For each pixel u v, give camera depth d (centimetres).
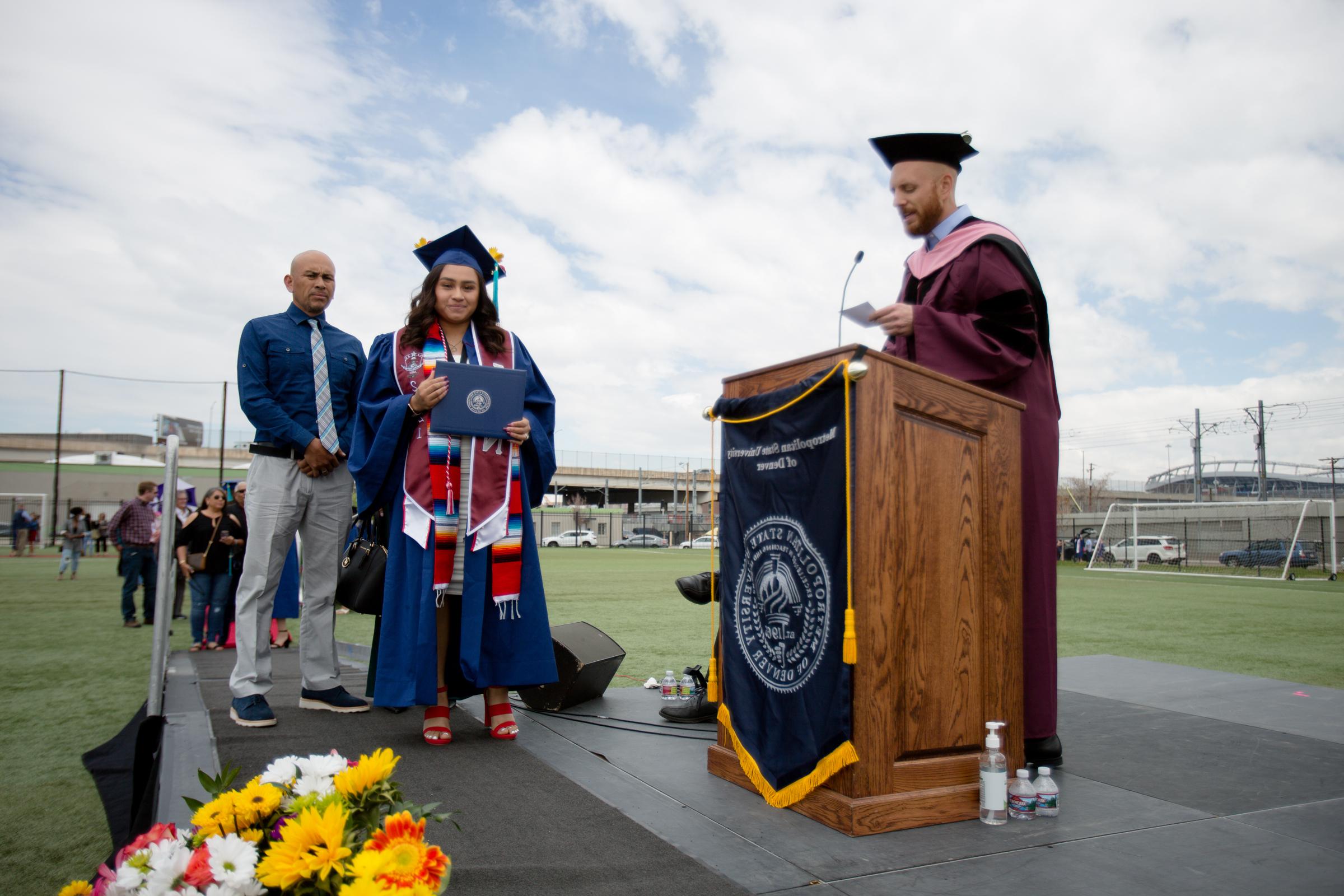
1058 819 240
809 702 240
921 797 234
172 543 321
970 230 307
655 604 1255
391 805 154
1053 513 297
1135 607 1340
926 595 243
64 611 1113
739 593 273
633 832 223
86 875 257
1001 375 282
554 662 362
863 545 228
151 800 239
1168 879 197
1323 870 203
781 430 257
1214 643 844
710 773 285
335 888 132
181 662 658
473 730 354
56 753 398
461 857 203
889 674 231
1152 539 3625
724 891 186
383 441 339
